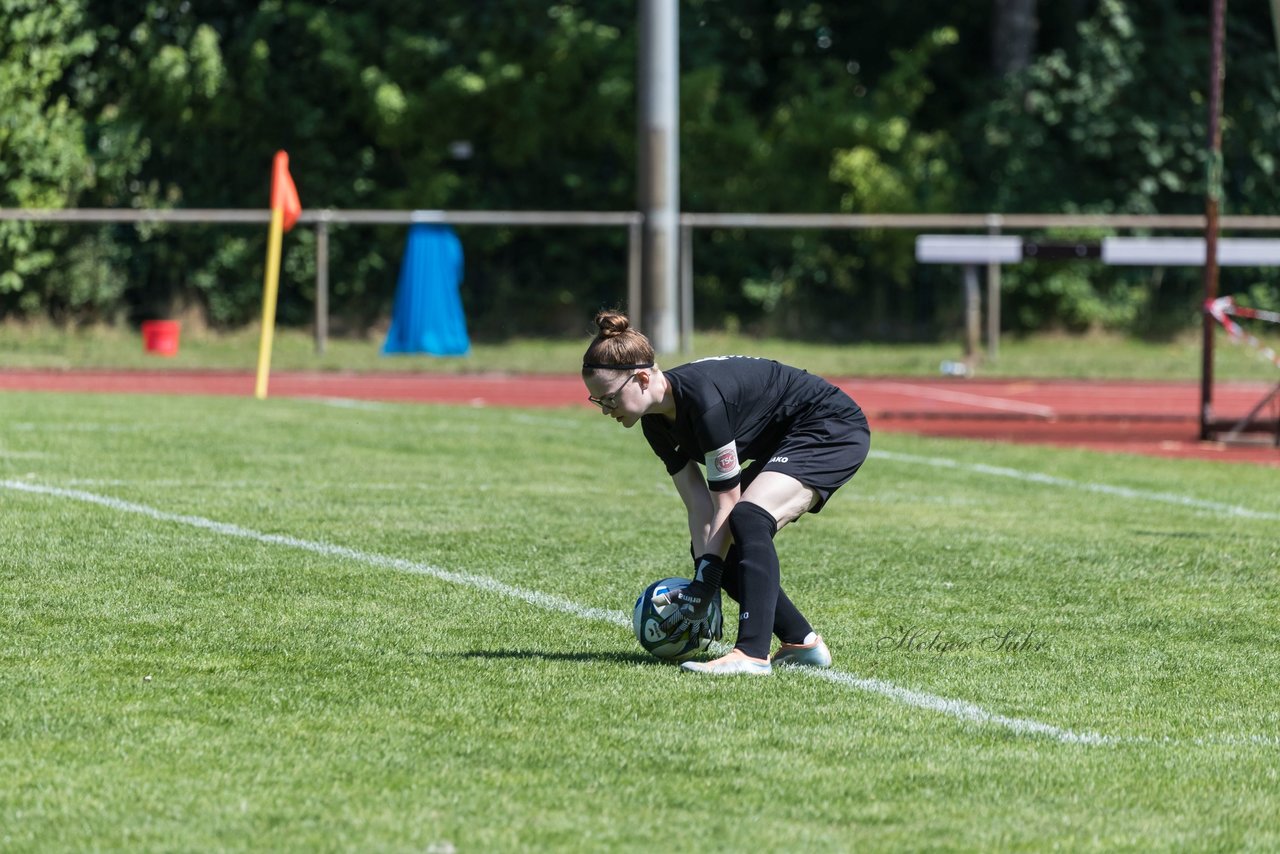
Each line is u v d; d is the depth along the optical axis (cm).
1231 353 9481
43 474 3534
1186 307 10062
